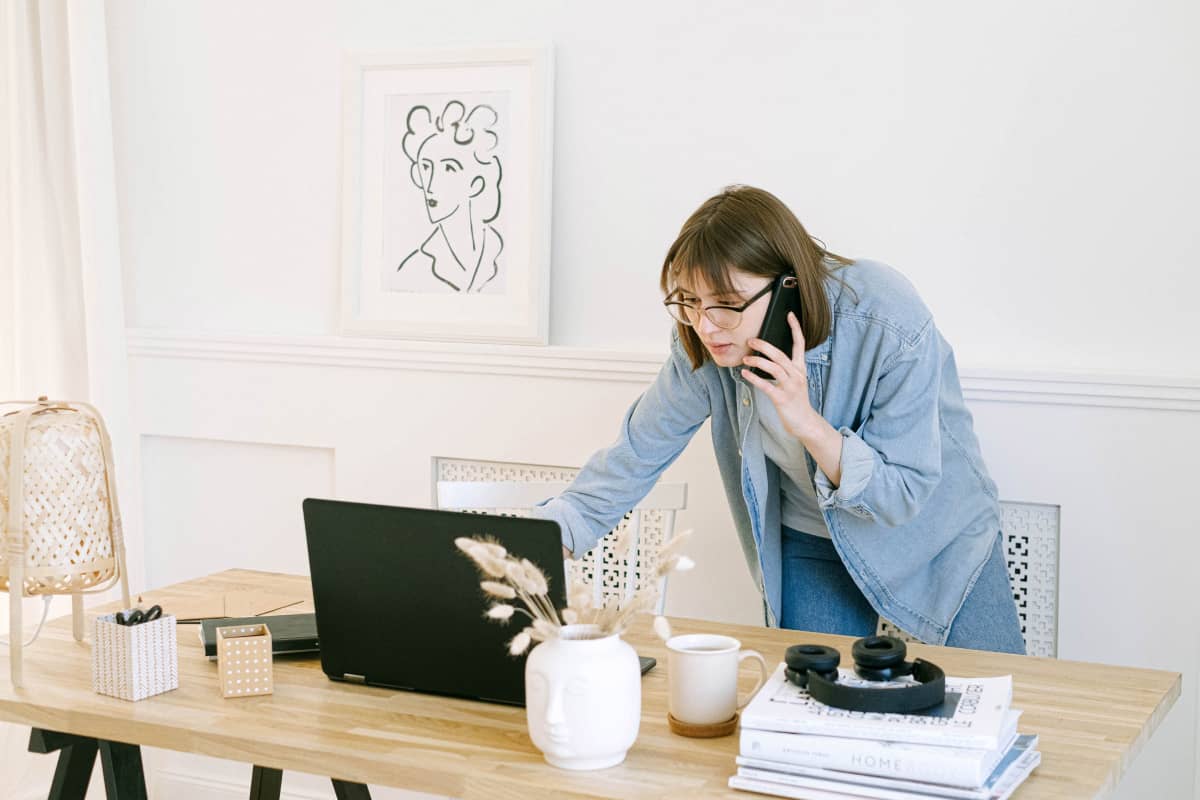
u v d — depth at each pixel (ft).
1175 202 8.30
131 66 11.19
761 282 6.62
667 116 9.52
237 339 10.77
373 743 5.06
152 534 11.46
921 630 7.58
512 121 9.88
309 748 5.00
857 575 7.39
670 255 6.93
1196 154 8.22
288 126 10.68
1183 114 8.24
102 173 10.58
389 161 10.31
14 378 10.30
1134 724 5.24
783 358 6.55
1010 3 8.59
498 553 4.99
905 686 4.72
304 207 10.68
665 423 7.55
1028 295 8.69
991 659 6.23
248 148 10.82
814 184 9.18
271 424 10.80
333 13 10.46
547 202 9.79
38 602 10.33
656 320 9.68
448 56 10.02
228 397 10.93
